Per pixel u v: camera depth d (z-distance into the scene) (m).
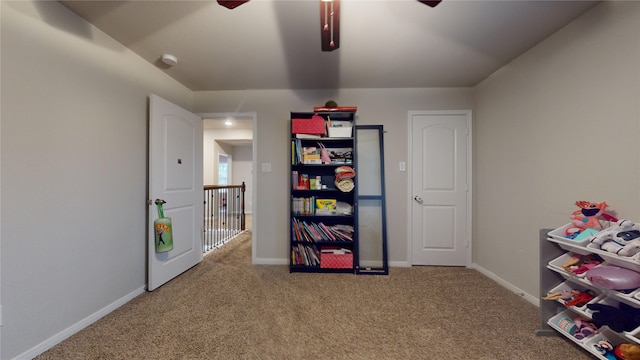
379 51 2.12
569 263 1.49
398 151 2.94
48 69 1.48
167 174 2.38
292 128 2.72
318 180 2.82
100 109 1.82
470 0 1.52
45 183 1.47
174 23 1.75
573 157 1.71
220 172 7.01
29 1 1.40
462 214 2.88
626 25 1.40
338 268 2.68
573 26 1.70
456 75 2.59
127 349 1.47
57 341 1.51
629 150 1.39
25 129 1.38
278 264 2.95
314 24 1.77
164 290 2.24
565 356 1.42
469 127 2.87
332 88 2.96
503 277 2.39
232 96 3.01
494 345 1.52
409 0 1.52
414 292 2.23
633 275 1.16
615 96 1.45
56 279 1.52
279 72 2.53
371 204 2.97
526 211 2.11
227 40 1.96
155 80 2.39
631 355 1.17
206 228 4.18
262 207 2.99
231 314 1.85
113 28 1.80
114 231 1.94
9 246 1.31
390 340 1.56
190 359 1.39
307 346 1.50
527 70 2.10
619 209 1.43
